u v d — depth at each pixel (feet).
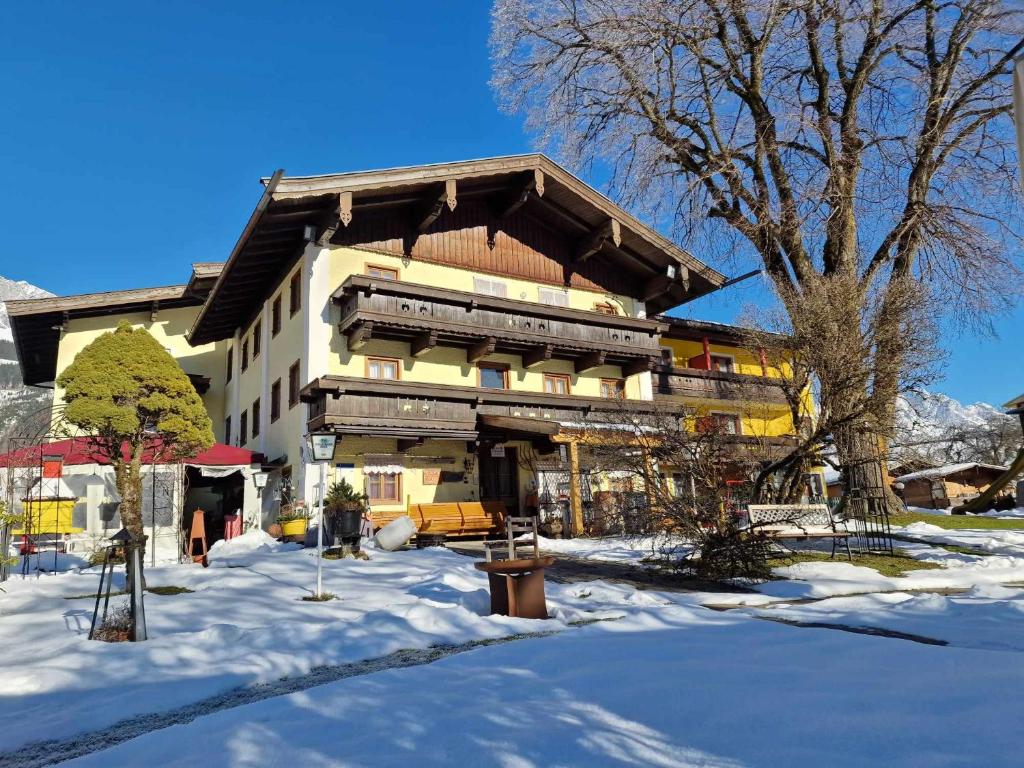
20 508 45.09
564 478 62.03
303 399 55.83
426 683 14.58
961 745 9.43
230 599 28.43
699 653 16.10
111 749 11.64
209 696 15.79
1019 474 76.74
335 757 10.41
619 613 23.88
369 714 12.46
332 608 26.40
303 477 56.29
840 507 55.62
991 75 58.13
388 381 54.90
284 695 14.12
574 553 43.88
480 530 58.18
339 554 44.24
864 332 46.55
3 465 49.90
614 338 69.46
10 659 19.75
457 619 22.04
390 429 54.90
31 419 43.88
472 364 65.10
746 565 33.47
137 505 39.06
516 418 54.70
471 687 14.05
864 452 52.21
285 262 65.87
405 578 34.09
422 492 60.03
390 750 10.55
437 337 59.62
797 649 16.12
